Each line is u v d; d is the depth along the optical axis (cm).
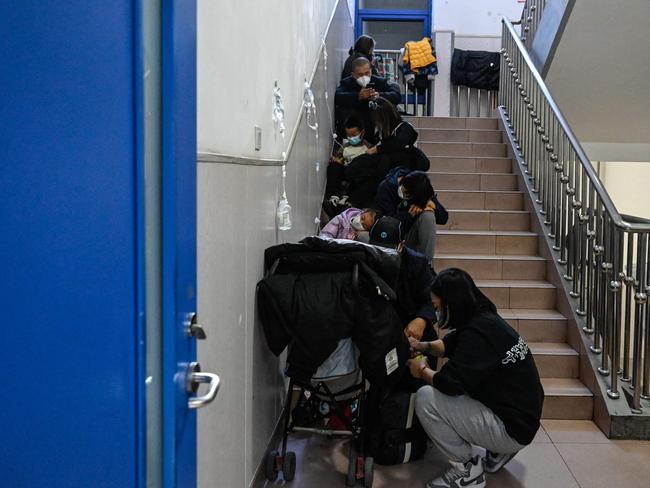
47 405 97
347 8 751
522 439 268
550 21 532
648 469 296
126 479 97
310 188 436
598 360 362
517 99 593
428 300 300
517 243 489
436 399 271
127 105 95
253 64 245
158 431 103
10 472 98
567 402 353
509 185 565
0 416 98
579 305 397
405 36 866
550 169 482
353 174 495
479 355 262
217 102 194
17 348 97
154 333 102
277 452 282
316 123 463
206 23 179
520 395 268
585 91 583
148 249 99
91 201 96
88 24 95
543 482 283
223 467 205
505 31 655
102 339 97
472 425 267
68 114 96
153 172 101
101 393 97
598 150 700
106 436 97
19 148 96
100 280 96
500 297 436
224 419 206
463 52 809
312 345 251
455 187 569
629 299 341
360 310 252
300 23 384
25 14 96
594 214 386
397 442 295
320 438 326
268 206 281
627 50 529
